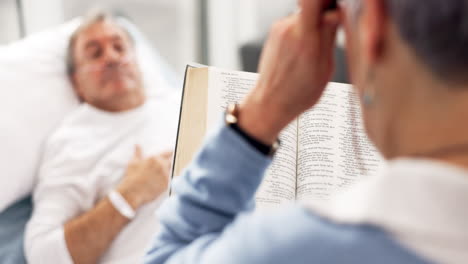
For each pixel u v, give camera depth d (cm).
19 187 164
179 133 73
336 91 80
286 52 43
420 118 32
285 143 74
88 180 162
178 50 255
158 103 189
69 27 202
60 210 154
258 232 32
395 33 31
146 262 45
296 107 44
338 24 42
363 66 36
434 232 28
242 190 43
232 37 255
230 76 78
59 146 169
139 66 196
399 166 31
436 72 30
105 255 150
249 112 44
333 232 30
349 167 75
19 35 223
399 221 29
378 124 36
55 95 182
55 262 144
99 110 181
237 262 31
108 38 188
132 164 165
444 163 30
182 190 45
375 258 28
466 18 28
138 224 154
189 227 44
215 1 251
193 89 76
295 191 73
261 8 249
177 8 251
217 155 44
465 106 30
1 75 176
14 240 150
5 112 169
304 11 42
